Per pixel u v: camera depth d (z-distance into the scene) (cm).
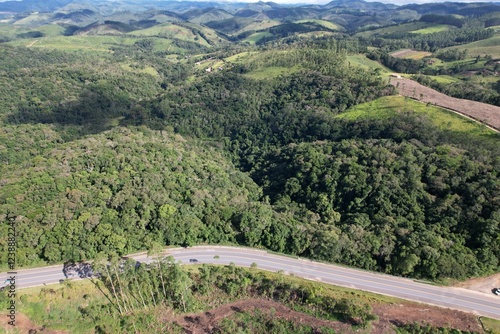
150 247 7894
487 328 6600
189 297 7512
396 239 8512
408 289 7594
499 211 8631
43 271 7669
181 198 9912
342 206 10762
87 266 7838
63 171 10025
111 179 9788
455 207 9206
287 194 11900
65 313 7006
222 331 6869
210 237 8981
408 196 9900
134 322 7081
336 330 6712
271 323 6975
